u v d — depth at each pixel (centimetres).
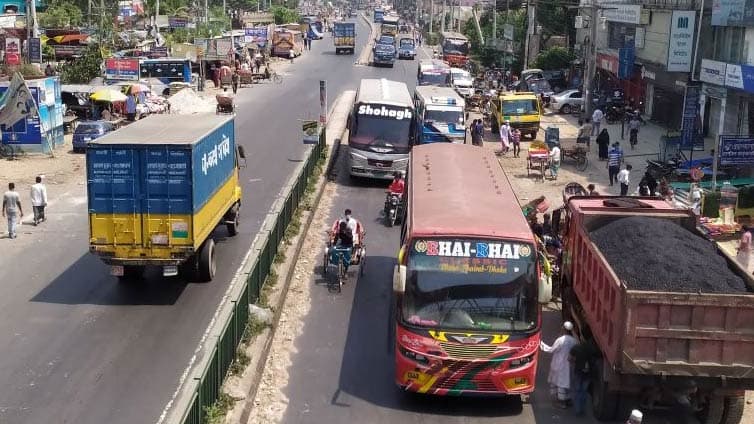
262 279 1769
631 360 1145
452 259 1308
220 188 1980
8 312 1648
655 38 4397
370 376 1441
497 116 4300
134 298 1742
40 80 3334
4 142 3281
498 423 1285
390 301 1822
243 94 5412
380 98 3064
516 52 6988
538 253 1399
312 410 1306
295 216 2397
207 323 1608
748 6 3288
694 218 1541
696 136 3192
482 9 11531
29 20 4997
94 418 1227
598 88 5647
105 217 1692
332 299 1823
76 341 1509
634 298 1130
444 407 1335
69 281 1850
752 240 2273
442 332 1273
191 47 5969
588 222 1538
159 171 1673
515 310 1289
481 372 1273
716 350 1145
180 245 1700
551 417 1310
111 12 8019
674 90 4266
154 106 4225
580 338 1502
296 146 3594
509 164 3503
